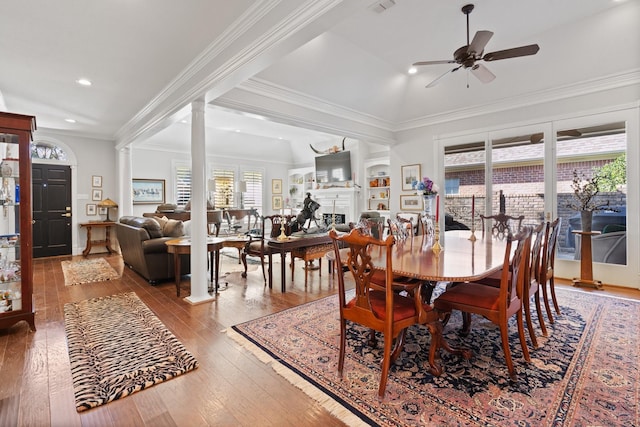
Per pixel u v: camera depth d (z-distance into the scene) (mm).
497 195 5141
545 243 2738
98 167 6891
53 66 3426
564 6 3336
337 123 5301
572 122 4371
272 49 2391
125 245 5012
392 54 4336
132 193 7238
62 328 2773
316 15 2070
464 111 5465
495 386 1886
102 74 3629
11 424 1584
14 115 2650
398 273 1916
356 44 4059
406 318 1907
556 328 2705
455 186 5664
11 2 2318
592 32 3676
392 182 6609
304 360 2209
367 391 1849
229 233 7141
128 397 1802
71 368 2098
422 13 3389
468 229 5480
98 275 4734
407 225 3625
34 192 6191
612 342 2430
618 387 1854
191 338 2557
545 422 1569
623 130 3977
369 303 1881
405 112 6004
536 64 4289
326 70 4336
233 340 2523
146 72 3588
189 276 4570
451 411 1661
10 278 2656
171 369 2076
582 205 4219
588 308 3195
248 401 1770
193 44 2979
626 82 3924
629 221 3953
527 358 2137
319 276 4719
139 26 2668
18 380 1970
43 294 3777
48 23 2607
